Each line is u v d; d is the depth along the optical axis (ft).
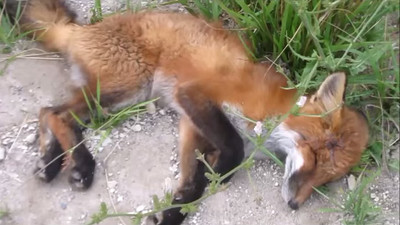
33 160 4.55
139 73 4.70
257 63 4.73
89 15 5.15
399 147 4.68
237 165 4.55
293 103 4.54
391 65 4.77
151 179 4.55
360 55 4.57
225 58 4.66
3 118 4.70
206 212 4.46
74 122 4.61
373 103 4.77
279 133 4.58
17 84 4.82
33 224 4.34
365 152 4.59
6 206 4.38
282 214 4.47
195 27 4.74
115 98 4.70
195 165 4.55
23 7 4.88
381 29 4.71
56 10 4.85
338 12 4.68
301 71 4.82
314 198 4.54
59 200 4.43
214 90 4.61
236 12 4.85
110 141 4.66
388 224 4.42
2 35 4.89
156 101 4.82
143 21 4.74
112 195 4.48
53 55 4.92
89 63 4.69
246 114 4.61
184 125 4.64
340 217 4.45
